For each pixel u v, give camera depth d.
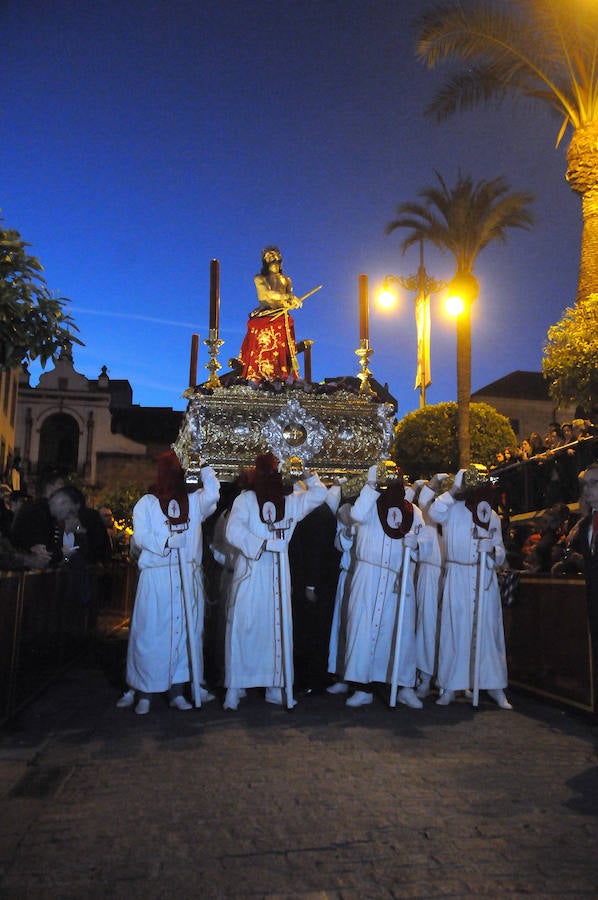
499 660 6.98
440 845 3.53
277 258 9.50
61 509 8.11
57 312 5.18
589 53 15.56
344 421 8.30
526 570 8.52
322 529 7.91
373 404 8.34
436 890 3.08
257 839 3.60
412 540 6.96
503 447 23.31
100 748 5.26
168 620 6.57
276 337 9.20
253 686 6.74
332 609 7.94
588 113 15.65
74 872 3.23
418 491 7.85
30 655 6.63
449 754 5.13
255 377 8.72
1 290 4.96
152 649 6.50
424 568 7.65
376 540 7.00
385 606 6.96
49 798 4.16
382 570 6.97
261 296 9.38
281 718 6.31
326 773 4.66
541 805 4.07
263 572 6.89
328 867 3.29
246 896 3.02
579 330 13.80
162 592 6.60
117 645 11.34
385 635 6.95
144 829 3.71
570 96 16.14
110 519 12.96
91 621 10.44
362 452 8.31
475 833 3.68
